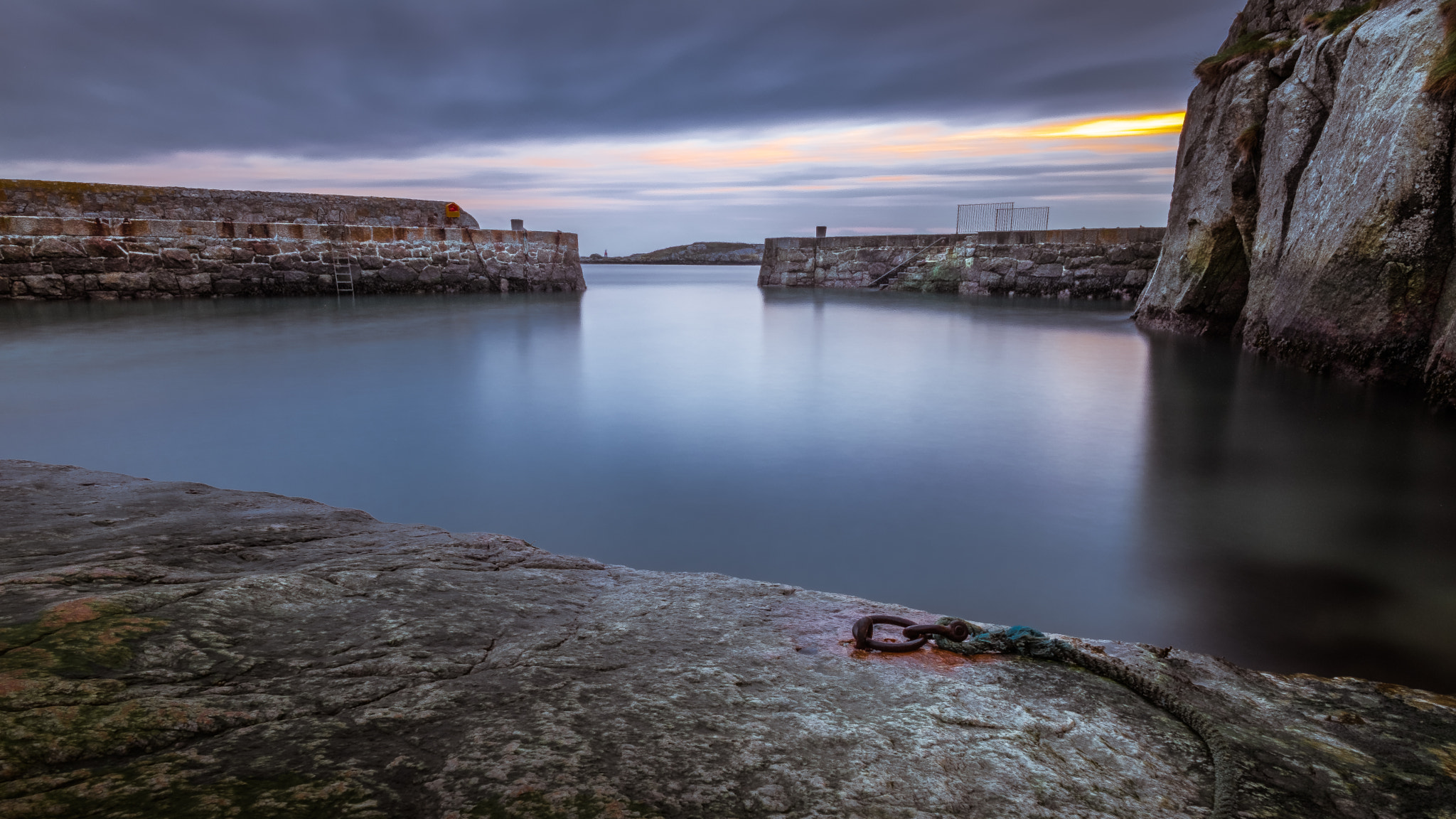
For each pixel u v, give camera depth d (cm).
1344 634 343
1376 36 884
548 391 931
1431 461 588
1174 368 1055
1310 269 944
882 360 1195
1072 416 793
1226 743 129
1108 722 138
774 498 536
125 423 742
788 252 3138
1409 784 122
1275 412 764
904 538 465
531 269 2561
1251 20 1393
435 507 523
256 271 2023
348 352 1208
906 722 130
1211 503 509
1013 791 109
